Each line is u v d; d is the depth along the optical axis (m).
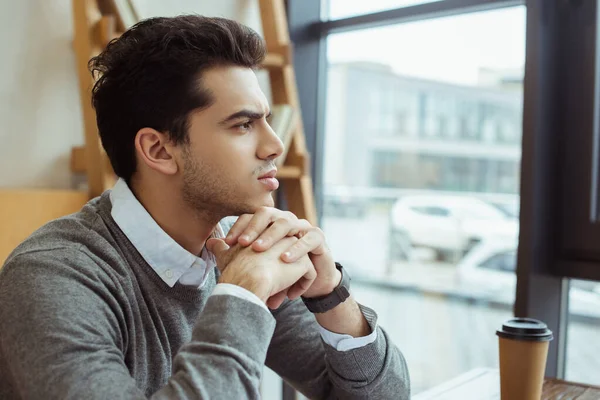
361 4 2.30
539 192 1.73
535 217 1.73
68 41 1.78
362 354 1.12
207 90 0.97
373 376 1.13
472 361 2.24
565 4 1.74
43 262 0.91
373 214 2.45
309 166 2.29
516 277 1.76
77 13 1.66
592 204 1.72
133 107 1.00
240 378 0.82
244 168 0.99
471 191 2.16
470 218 2.19
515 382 1.00
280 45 2.16
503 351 1.01
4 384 0.92
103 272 0.94
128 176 1.05
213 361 0.82
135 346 0.97
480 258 2.18
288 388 2.40
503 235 2.10
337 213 2.54
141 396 0.81
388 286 2.45
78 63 1.67
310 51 2.44
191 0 2.11
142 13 1.92
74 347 0.83
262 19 2.21
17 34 1.66
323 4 2.44
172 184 1.01
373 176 2.42
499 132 2.04
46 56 1.72
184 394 0.78
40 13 1.71
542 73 1.72
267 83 2.30
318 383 1.20
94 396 0.79
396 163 2.35
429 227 2.31
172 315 1.02
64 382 0.80
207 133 0.98
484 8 1.98
